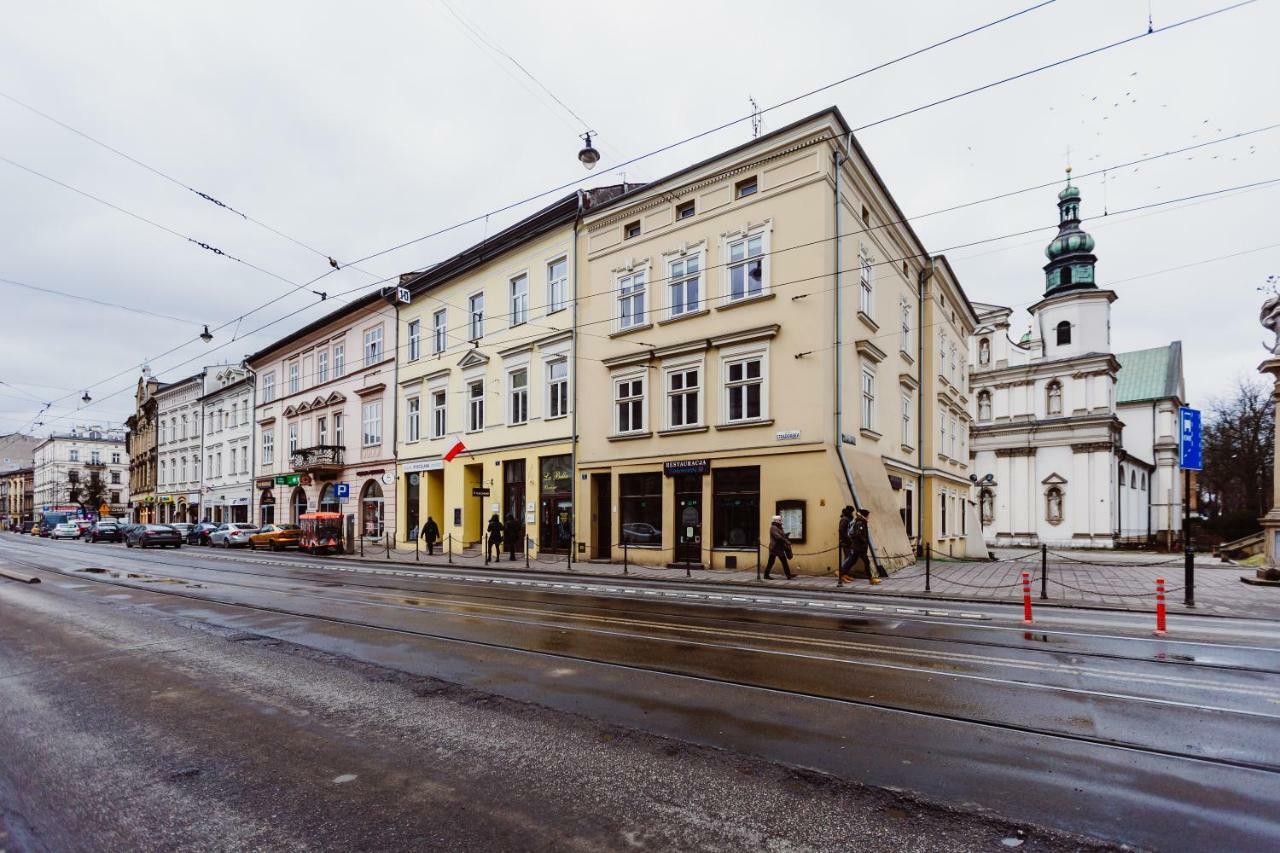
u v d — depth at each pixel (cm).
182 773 464
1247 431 4594
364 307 3375
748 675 701
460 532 2769
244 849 365
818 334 1767
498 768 464
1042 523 4366
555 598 1332
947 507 2900
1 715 589
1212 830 376
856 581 1616
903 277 2506
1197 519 4697
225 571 1992
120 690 661
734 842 364
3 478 10875
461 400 2828
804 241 1811
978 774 452
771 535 1652
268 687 666
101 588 1512
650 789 430
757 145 1903
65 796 432
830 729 538
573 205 2398
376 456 3266
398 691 648
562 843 364
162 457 5794
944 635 923
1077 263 4462
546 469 2447
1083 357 4284
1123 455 4475
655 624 1008
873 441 2064
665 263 2112
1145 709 588
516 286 2638
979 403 4719
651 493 2097
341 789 435
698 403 1998
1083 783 438
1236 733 529
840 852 354
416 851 358
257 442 4322
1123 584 1593
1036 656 791
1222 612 1139
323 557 2703
